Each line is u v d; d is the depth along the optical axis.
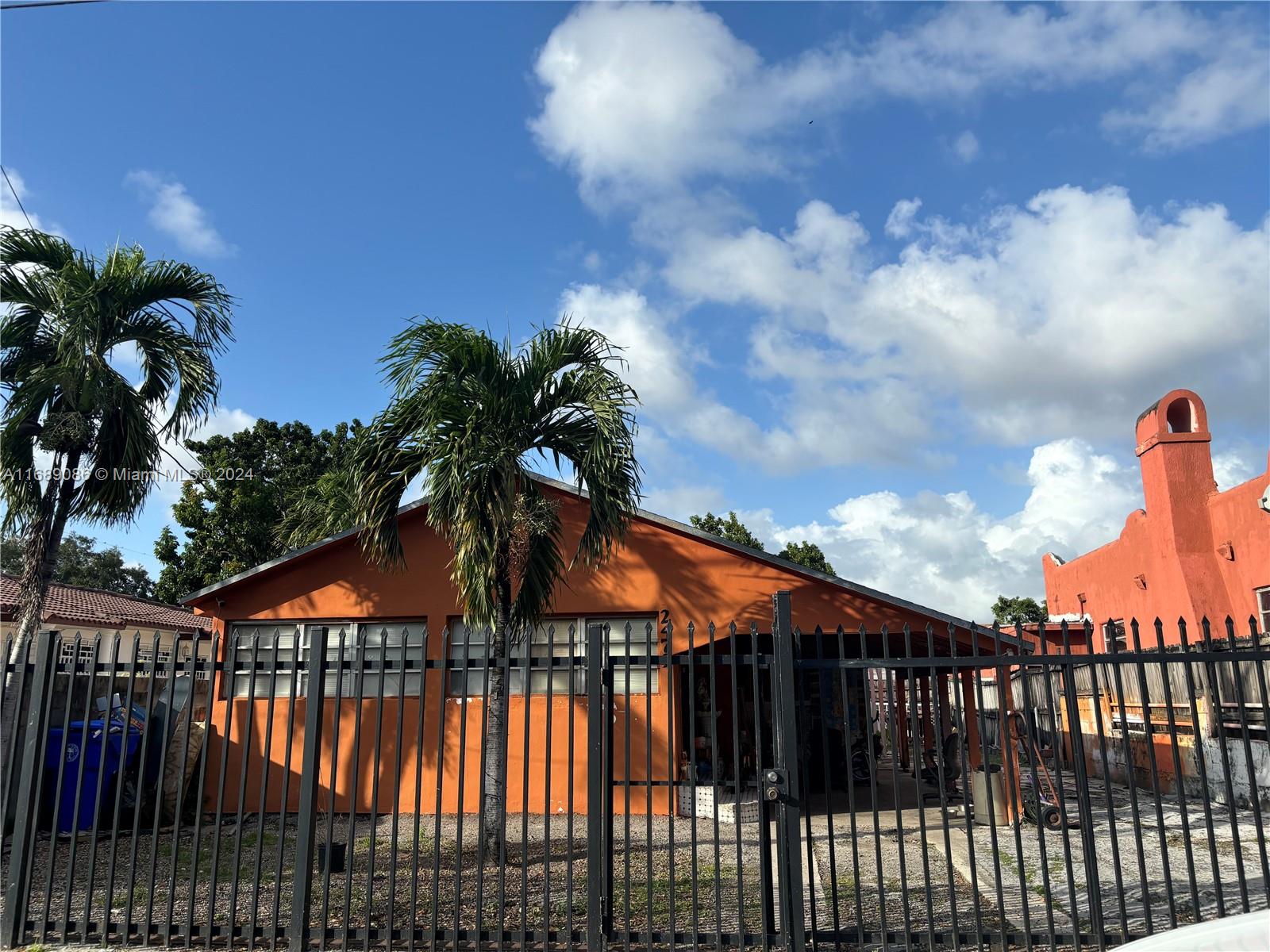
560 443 9.06
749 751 13.57
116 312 9.52
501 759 5.86
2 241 9.48
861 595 11.80
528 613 8.93
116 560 41.09
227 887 7.68
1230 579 15.63
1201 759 5.25
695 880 5.51
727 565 12.09
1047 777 10.88
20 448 9.27
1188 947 3.25
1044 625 5.58
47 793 10.40
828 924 6.36
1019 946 5.62
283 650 12.55
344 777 11.96
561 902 6.93
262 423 27.98
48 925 5.91
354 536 12.53
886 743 19.05
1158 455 16.88
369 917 5.67
